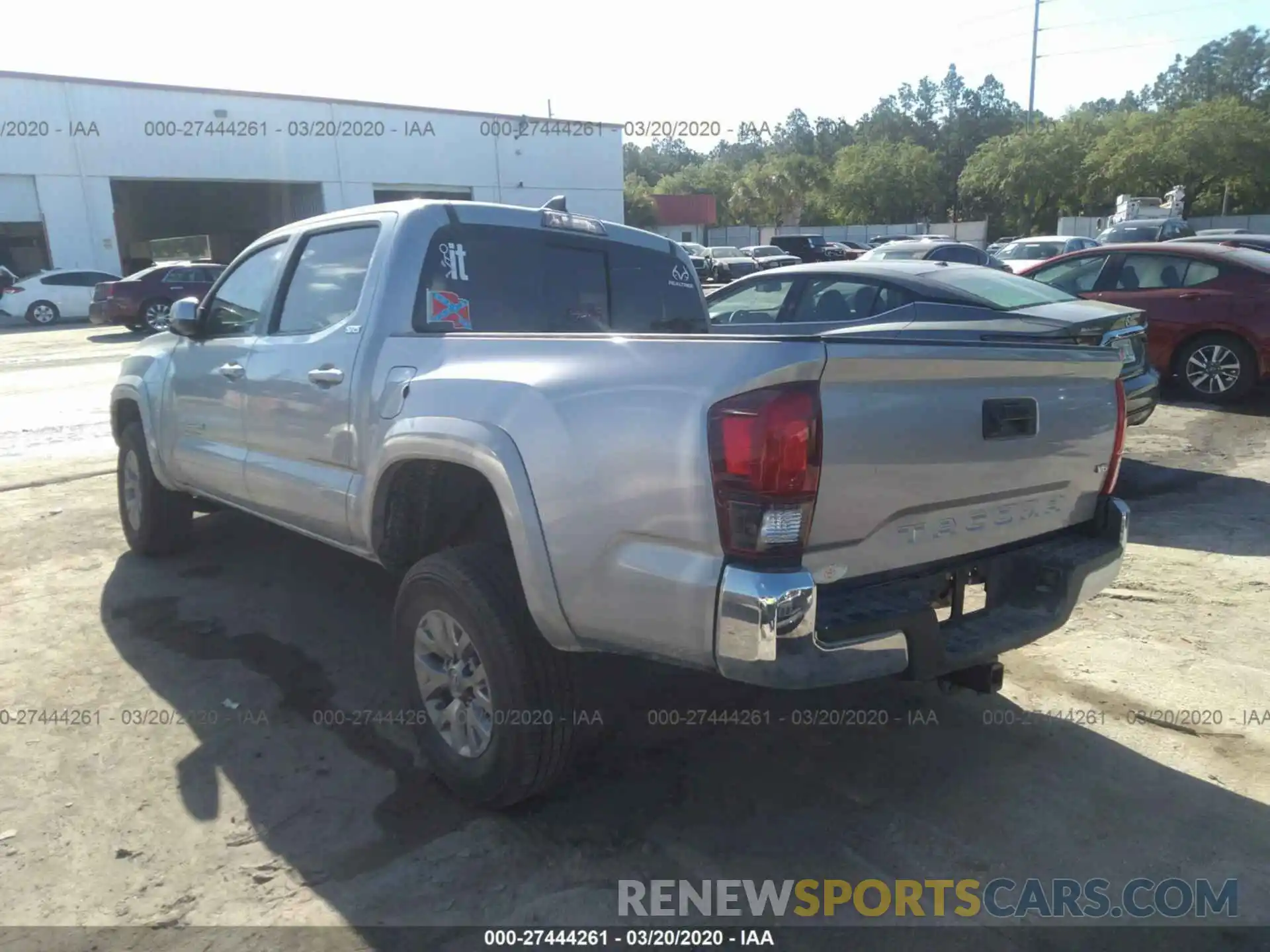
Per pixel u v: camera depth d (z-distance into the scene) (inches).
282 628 181.3
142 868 112.8
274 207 1453.0
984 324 256.5
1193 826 122.0
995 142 2546.8
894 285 289.7
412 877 111.7
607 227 176.7
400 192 1350.9
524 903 107.7
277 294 170.1
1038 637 119.6
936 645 108.0
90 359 627.2
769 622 94.0
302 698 154.3
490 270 155.3
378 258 147.6
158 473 204.7
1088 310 280.5
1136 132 2237.9
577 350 113.4
